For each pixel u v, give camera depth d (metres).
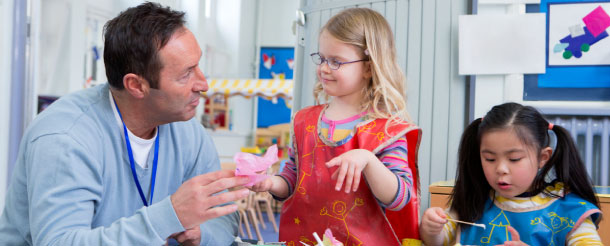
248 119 6.98
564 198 1.17
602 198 1.54
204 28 5.43
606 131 2.00
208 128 5.58
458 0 2.14
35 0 2.77
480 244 1.22
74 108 1.00
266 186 1.14
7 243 1.02
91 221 0.94
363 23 1.17
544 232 1.15
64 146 0.92
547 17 2.07
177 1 5.00
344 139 1.14
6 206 1.05
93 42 3.90
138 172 1.06
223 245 1.07
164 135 1.12
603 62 2.03
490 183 1.17
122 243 0.84
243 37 6.51
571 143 1.18
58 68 3.52
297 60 2.37
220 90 4.57
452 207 1.30
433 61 2.16
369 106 1.19
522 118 1.13
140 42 0.93
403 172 1.10
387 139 1.11
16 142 2.71
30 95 2.76
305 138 1.21
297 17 2.34
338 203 1.14
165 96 0.97
